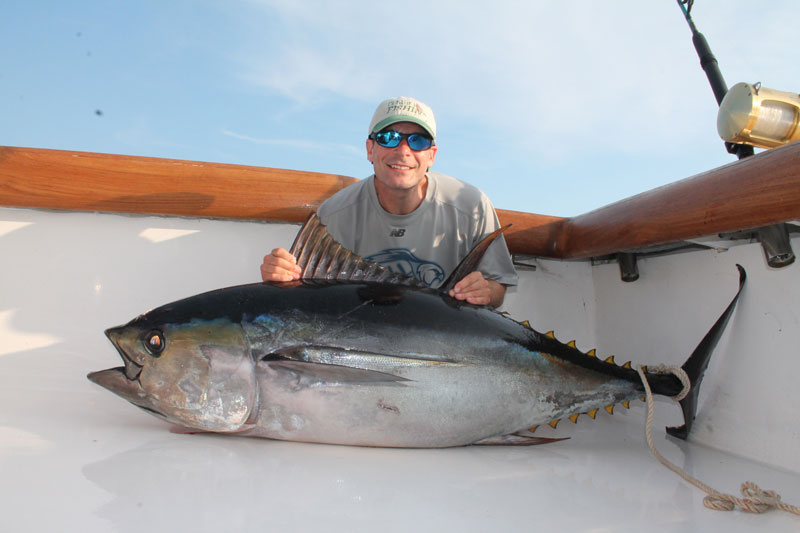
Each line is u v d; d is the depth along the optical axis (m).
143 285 2.52
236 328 1.78
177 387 1.74
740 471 1.79
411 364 1.82
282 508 1.19
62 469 1.33
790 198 1.66
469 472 1.58
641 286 2.74
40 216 2.42
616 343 2.88
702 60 2.54
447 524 1.18
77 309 2.42
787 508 1.32
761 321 2.04
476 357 1.89
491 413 1.89
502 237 2.74
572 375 2.00
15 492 1.17
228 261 2.66
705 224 1.99
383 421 1.78
